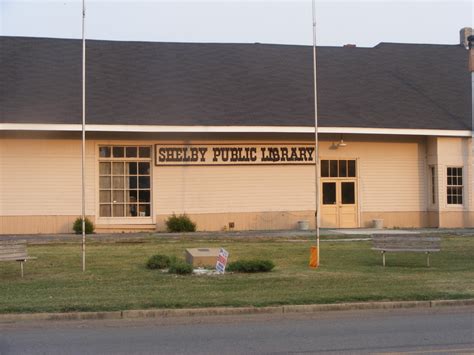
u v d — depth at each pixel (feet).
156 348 30.60
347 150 97.30
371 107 96.99
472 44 98.12
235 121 88.84
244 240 80.53
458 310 41.06
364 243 76.64
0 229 87.51
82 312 38.45
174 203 92.17
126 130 85.35
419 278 50.47
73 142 89.71
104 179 91.20
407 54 114.32
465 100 102.68
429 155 98.99
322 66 106.83
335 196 97.14
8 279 50.39
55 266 57.67
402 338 32.53
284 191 94.89
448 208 97.09
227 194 93.35
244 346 30.89
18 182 88.12
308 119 91.35
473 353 29.07
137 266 57.67
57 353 29.71
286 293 43.91
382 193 98.37
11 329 35.68
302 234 86.43
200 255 57.36
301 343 31.48
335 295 43.14
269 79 100.94
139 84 94.99
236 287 46.19
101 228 90.22
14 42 100.01
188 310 39.32
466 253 67.46
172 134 91.97
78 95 90.27
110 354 29.43
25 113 84.43
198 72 100.32
